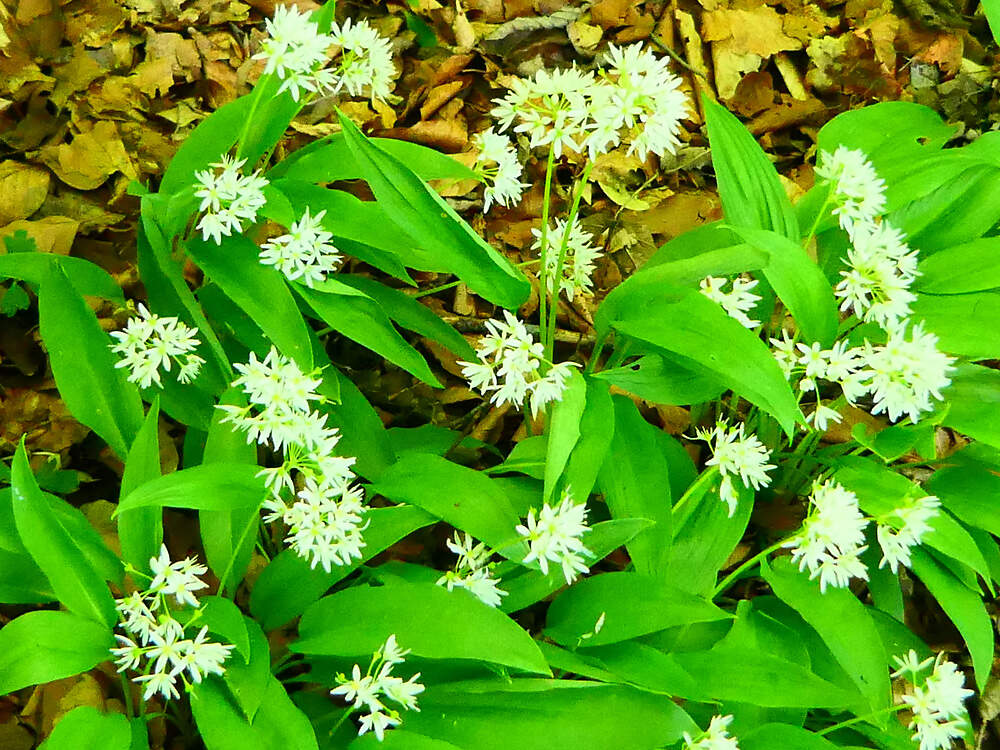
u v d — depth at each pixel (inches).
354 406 29.3
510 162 28.6
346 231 28.5
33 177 35.1
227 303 29.5
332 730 24.0
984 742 30.1
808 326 27.5
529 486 28.0
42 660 22.0
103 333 27.0
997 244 29.3
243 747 22.1
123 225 35.3
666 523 26.8
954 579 28.0
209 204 26.7
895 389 26.2
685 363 27.3
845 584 26.0
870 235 28.6
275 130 29.7
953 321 28.4
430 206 26.5
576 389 26.4
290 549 26.0
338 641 23.9
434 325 30.8
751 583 31.1
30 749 26.4
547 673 22.8
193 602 22.3
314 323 33.9
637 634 25.2
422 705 24.4
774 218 29.5
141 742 23.4
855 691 27.2
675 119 25.8
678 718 23.7
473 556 25.6
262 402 23.8
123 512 24.6
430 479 26.5
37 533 22.8
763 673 25.4
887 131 33.0
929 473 32.9
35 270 28.0
